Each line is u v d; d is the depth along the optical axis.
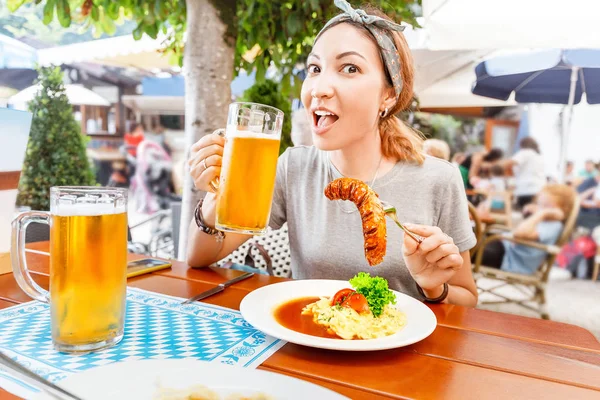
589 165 6.13
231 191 1.14
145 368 0.73
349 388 0.79
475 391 0.80
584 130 6.10
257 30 3.00
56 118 4.97
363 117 1.57
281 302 1.25
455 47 3.88
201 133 2.94
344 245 1.85
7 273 1.44
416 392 0.79
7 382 0.75
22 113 1.31
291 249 2.08
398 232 1.84
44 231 2.43
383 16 1.86
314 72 1.64
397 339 0.96
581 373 0.90
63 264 0.85
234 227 1.16
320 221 1.93
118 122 7.59
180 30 3.59
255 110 1.12
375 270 1.80
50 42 6.26
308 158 2.11
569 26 3.56
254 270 2.10
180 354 0.89
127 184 7.71
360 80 1.53
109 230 0.88
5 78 4.81
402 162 1.99
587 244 6.07
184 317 1.12
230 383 0.70
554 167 6.09
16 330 0.98
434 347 1.02
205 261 1.68
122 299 0.94
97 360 0.84
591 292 5.39
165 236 5.39
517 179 6.16
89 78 7.29
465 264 1.85
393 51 1.61
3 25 5.84
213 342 0.96
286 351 0.94
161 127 7.65
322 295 1.35
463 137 6.41
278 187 2.12
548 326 1.19
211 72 2.89
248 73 3.69
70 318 0.86
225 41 2.91
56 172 4.95
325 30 1.65
